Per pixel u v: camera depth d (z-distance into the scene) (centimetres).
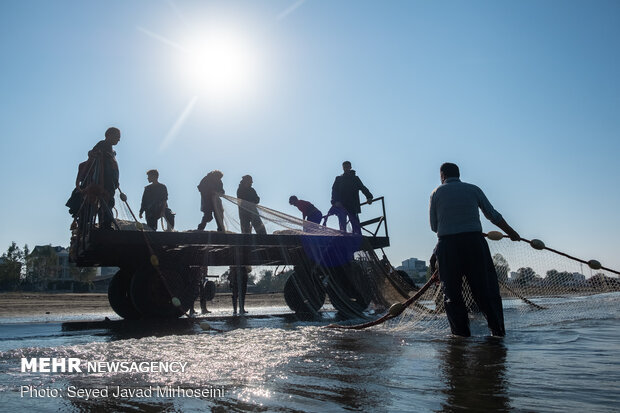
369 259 830
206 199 995
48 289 8394
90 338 539
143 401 213
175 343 403
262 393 222
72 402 213
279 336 461
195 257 894
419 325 562
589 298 837
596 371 262
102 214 788
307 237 866
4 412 197
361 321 707
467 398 203
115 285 988
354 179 1112
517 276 602
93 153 808
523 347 362
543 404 192
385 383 238
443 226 496
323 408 193
